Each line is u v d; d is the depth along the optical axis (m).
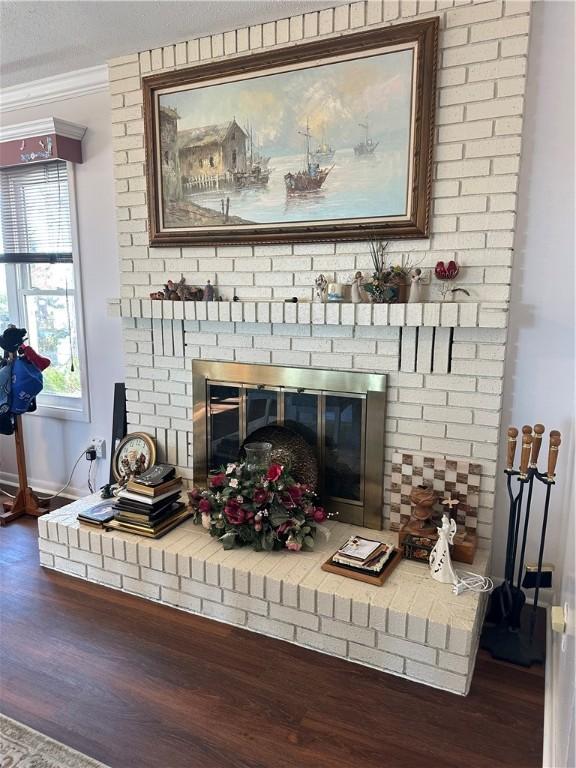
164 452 2.97
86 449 3.38
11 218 3.36
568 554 1.67
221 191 2.57
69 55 2.70
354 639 1.95
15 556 2.76
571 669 1.19
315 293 2.45
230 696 1.80
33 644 2.06
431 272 2.22
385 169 2.23
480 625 2.08
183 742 1.62
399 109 2.16
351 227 2.31
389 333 2.32
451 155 2.12
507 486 2.18
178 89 2.57
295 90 2.34
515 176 2.04
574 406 1.79
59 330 3.44
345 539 2.37
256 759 1.56
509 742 1.63
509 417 2.27
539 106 2.03
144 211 2.81
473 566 2.12
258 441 2.62
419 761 1.56
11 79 3.00
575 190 2.02
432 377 2.27
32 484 3.65
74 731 1.66
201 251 2.70
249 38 2.40
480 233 2.12
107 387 3.24
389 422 2.38
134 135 2.75
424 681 1.86
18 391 3.02
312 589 1.99
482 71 2.03
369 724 1.69
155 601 2.35
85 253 3.14
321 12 2.24
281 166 2.42
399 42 2.11
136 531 2.41
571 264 2.08
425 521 2.22
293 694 1.81
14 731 1.66
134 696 1.80
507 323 2.14
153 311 2.71
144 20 2.33
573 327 2.11
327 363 2.47
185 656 2.00
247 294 2.62
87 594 2.41
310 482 2.49
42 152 2.97
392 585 2.00
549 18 1.97
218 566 2.16
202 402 2.80
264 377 2.61
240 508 2.29
